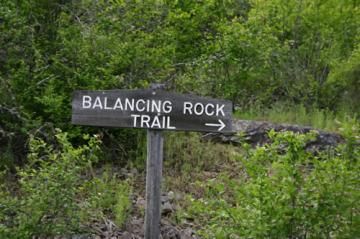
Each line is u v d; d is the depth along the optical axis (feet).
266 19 44.73
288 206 18.10
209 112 19.86
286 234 18.19
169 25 38.14
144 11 34.01
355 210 18.45
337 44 44.68
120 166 30.35
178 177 29.89
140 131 30.89
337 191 18.10
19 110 28.58
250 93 42.39
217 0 42.80
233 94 40.93
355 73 42.96
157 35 34.47
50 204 20.44
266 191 18.13
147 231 19.70
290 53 43.88
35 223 20.36
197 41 40.14
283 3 44.75
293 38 44.93
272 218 17.98
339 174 18.12
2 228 19.88
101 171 29.32
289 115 39.52
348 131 18.94
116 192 26.73
